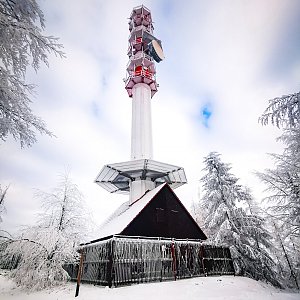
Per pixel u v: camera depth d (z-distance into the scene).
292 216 13.77
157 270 15.55
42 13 6.55
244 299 11.14
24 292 14.08
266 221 21.92
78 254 17.20
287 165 12.47
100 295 11.61
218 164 25.08
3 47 5.78
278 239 27.12
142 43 41.19
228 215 21.70
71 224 18.41
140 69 38.50
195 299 10.84
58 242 16.11
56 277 15.95
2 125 5.93
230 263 19.69
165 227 19.02
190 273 16.98
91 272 16.28
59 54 6.44
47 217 18.08
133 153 31.27
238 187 23.94
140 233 17.52
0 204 7.18
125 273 14.20
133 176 28.41
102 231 22.08
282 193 14.75
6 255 15.66
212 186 24.16
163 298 11.01
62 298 11.64
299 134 8.48
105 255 15.04
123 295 11.51
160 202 19.88
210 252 18.92
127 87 37.72
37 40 6.11
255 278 19.94
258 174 15.52
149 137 32.72
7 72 5.82
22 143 6.58
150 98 36.56
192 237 20.27
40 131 6.50
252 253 19.83
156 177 28.92
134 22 44.88
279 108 6.42
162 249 16.47
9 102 5.90
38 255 15.34
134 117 34.09
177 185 32.22
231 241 20.94
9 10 6.19
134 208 20.98
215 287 13.41
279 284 19.75
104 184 31.19
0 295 13.45
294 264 27.02
